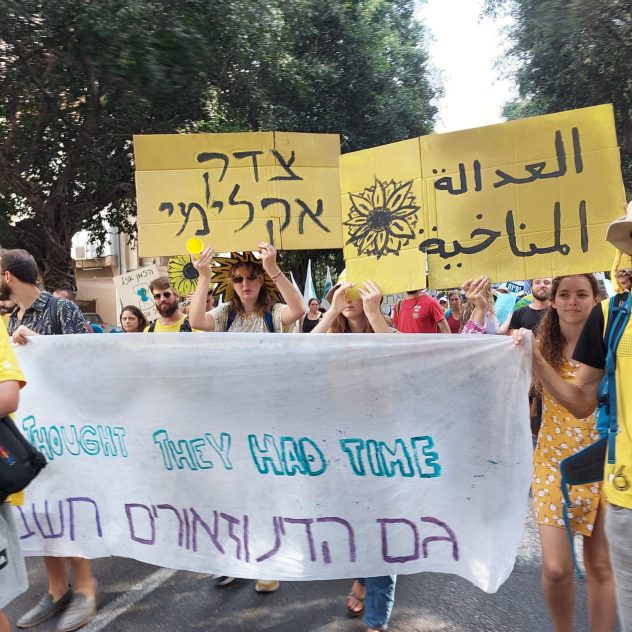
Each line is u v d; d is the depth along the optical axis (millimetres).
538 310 4711
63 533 3141
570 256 2787
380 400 2684
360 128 17328
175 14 9109
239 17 10031
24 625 3117
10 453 2340
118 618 3213
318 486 2756
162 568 3812
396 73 18188
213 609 3291
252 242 3326
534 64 13086
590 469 2346
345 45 15961
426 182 3021
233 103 12336
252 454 2830
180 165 3328
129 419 2998
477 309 2992
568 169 2809
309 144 3330
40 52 9062
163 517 2971
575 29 11156
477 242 2934
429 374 2629
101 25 8172
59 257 12625
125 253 24188
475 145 2945
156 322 5258
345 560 2723
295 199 3314
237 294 3656
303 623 3123
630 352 1964
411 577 3643
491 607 3260
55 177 12211
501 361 2535
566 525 2441
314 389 2748
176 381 2908
